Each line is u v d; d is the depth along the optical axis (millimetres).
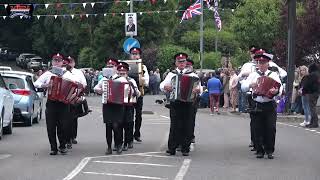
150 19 61000
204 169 13047
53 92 14797
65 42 71125
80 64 65188
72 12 64562
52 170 12859
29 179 11820
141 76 17297
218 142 17922
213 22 68125
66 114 15125
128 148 16391
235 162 14055
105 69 15477
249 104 14930
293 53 27328
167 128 22484
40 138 18844
